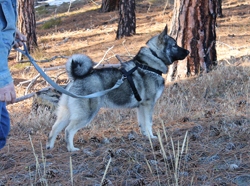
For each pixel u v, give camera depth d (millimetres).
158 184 2590
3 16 2182
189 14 6734
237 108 4859
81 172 3004
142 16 16750
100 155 3365
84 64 3822
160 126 4625
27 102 6809
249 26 11891
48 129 5062
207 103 5488
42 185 2678
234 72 6633
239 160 2885
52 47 13031
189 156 3066
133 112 5758
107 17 18234
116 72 4098
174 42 4531
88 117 3865
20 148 3900
